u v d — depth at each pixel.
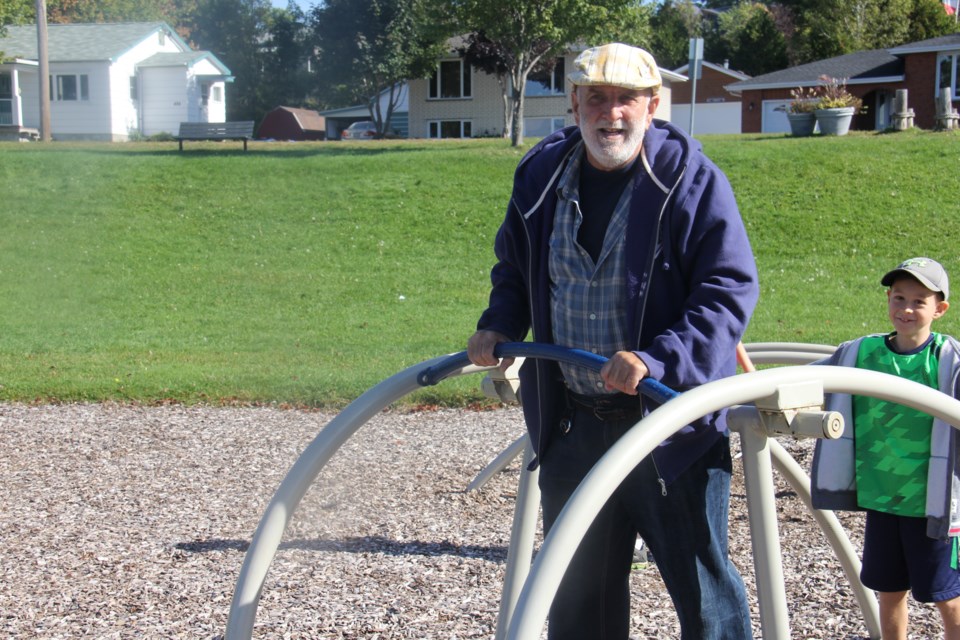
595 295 2.71
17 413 8.25
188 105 41.75
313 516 5.38
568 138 2.82
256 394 8.85
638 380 2.43
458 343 11.41
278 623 3.91
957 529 3.01
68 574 4.49
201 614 4.01
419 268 15.56
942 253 15.04
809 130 23.47
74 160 21.88
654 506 2.68
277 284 14.84
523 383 2.96
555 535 2.13
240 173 20.77
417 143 25.36
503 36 22.31
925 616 3.87
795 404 2.40
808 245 15.80
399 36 44.34
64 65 39.75
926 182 17.73
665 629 3.78
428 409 8.26
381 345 11.36
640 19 21.98
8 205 18.91
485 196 18.75
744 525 5.11
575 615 2.94
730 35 66.75
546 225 2.80
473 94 43.75
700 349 2.47
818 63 41.50
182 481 6.16
